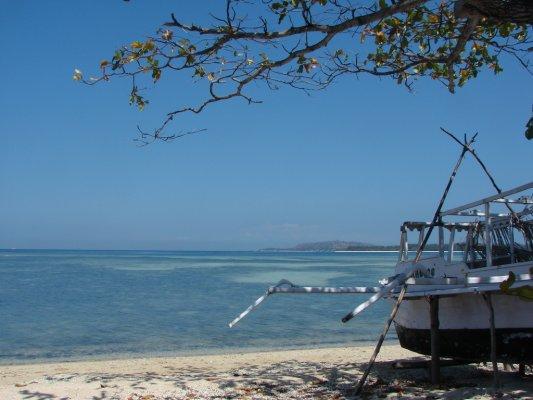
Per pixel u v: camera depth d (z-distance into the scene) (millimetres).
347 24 7816
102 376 12664
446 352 10805
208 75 9367
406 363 12117
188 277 54438
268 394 10227
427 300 10641
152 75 8703
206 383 11352
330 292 9273
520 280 8820
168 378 12141
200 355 17266
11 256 140875
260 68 9203
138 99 9375
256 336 21016
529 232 10656
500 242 11375
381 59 10250
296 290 9156
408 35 9977
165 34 8617
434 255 11695
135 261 105125
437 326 10375
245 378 12055
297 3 8016
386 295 10625
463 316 10273
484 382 10641
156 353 17766
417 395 9516
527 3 6070
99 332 21766
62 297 34156
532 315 9164
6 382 12430
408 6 7551
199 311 27984
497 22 7637
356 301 33406
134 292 37781
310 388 10734
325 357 15867
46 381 11875
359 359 15273
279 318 25812
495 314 9719
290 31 7934
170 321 24625
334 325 23797
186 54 8641
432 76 10578
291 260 126438
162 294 36656
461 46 8523
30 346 18906
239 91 9461
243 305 30656
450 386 10344
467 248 11773
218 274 60312
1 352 17859
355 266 85375
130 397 10000
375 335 21328
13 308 28828
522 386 9703
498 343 9789
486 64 10688
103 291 38469
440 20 9609
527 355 9484
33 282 45844
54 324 23625
